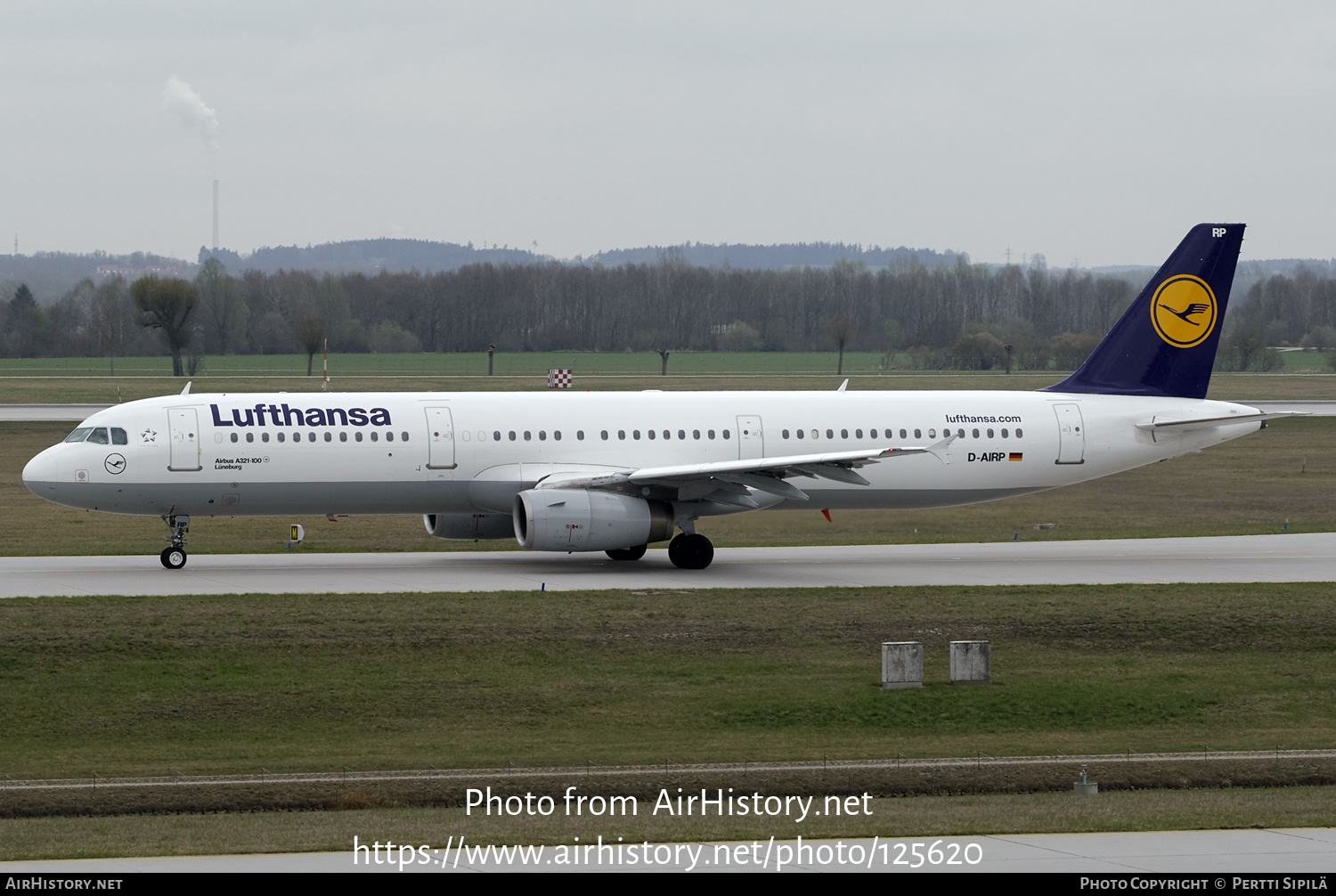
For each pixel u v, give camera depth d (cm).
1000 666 11069
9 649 10650
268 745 9075
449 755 8706
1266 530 19588
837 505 16088
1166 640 11812
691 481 14712
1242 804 7438
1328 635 12006
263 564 15412
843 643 11506
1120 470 16700
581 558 16050
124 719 9556
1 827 6988
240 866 6125
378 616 11706
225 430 14438
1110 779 8138
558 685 10350
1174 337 16888
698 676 10619
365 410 14862
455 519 15712
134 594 12738
